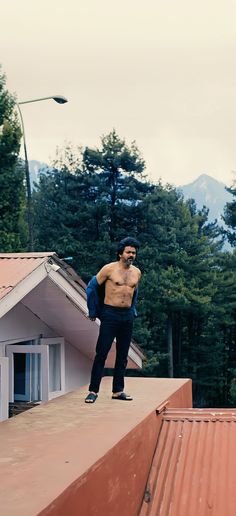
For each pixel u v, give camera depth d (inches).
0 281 353.4
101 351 346.0
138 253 1535.4
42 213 1667.1
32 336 465.1
